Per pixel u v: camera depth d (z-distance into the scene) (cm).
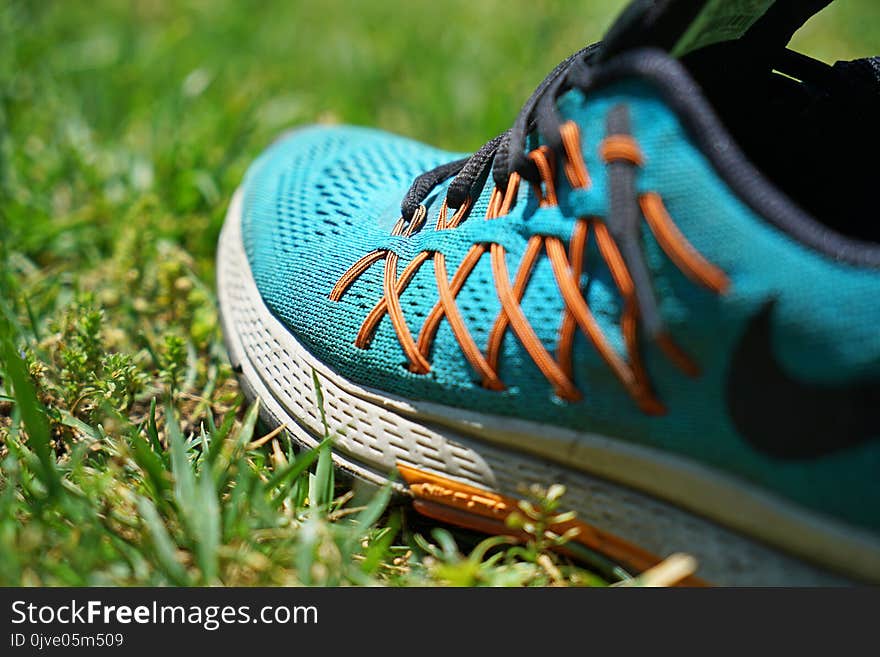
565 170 87
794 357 76
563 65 96
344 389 104
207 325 135
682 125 80
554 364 87
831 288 74
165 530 93
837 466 76
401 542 104
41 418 95
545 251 89
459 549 104
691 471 82
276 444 111
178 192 176
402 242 103
